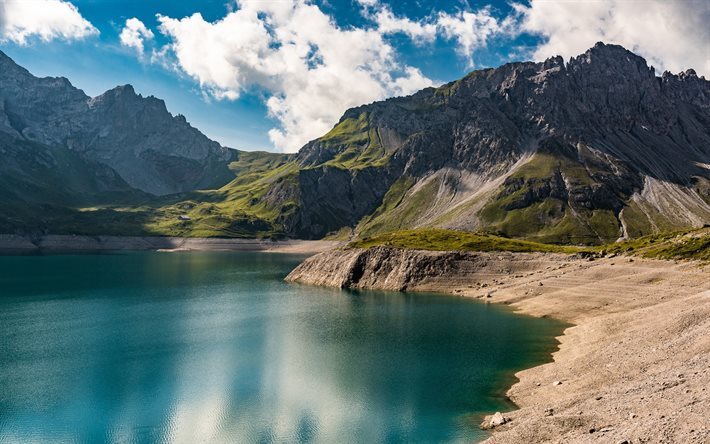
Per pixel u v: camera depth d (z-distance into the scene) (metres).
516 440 40.25
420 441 46.56
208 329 97.06
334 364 71.94
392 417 52.44
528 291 124.00
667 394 41.34
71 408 56.53
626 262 127.94
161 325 101.06
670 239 141.75
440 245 166.12
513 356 73.88
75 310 119.38
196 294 147.50
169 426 51.75
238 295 144.88
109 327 99.12
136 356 77.50
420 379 64.31
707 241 123.56
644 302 96.94
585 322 92.12
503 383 61.47
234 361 74.25
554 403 48.81
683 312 70.06
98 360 75.19
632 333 71.25
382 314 111.25
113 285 169.12
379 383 63.25
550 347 78.00
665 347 58.19
